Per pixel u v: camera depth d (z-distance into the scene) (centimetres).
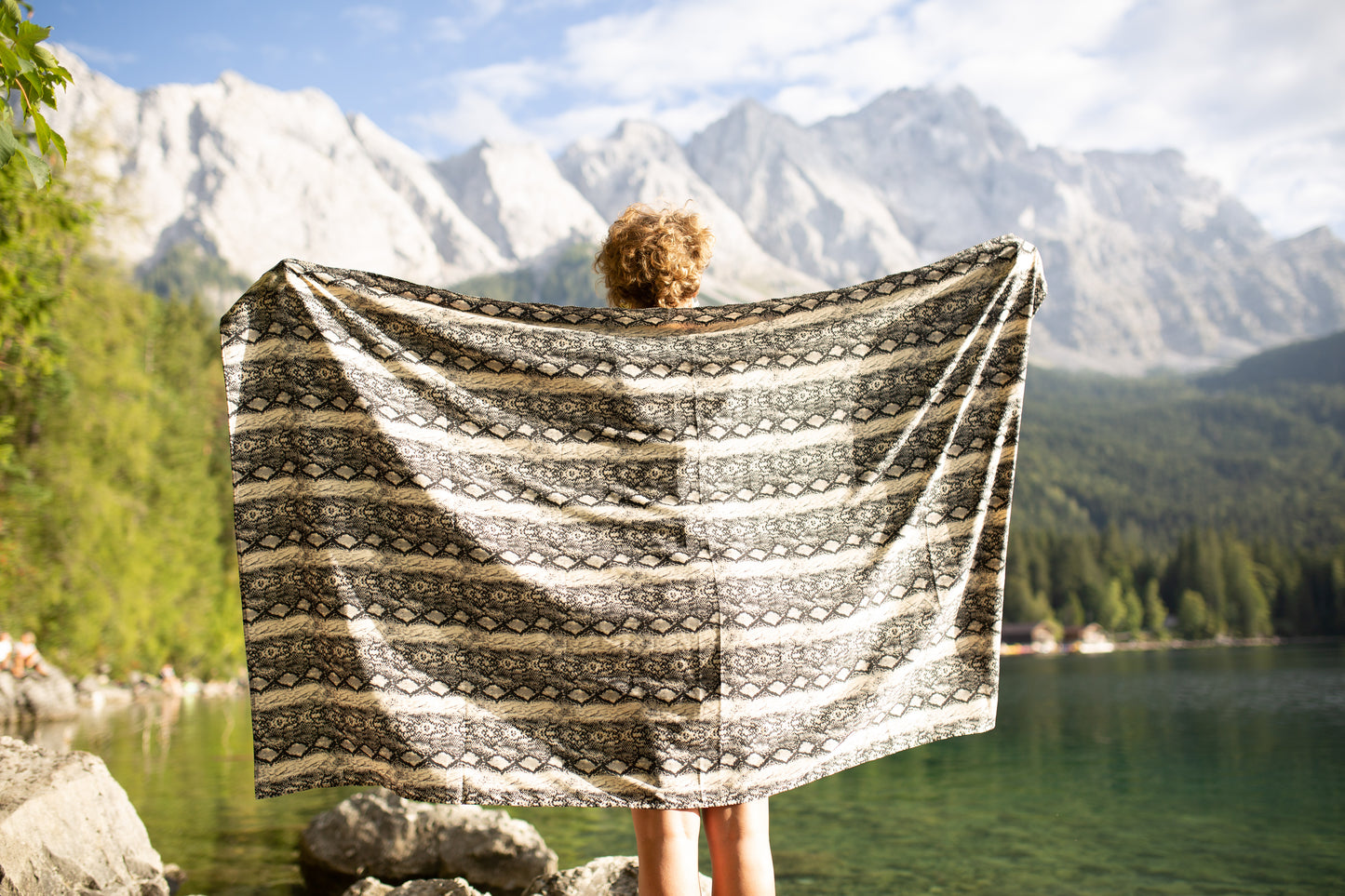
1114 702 3588
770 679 248
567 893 442
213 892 620
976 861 816
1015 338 274
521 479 253
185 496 3716
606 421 256
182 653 3612
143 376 2517
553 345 259
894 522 263
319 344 255
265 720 245
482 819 683
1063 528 19350
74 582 2323
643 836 245
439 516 251
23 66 353
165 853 734
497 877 651
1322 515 18738
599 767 244
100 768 525
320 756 246
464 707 246
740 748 244
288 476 251
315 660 247
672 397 258
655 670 246
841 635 256
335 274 258
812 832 944
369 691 246
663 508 252
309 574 249
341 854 663
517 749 245
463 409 256
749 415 259
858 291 270
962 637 267
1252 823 1057
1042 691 4388
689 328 263
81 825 473
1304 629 12625
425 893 479
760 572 252
